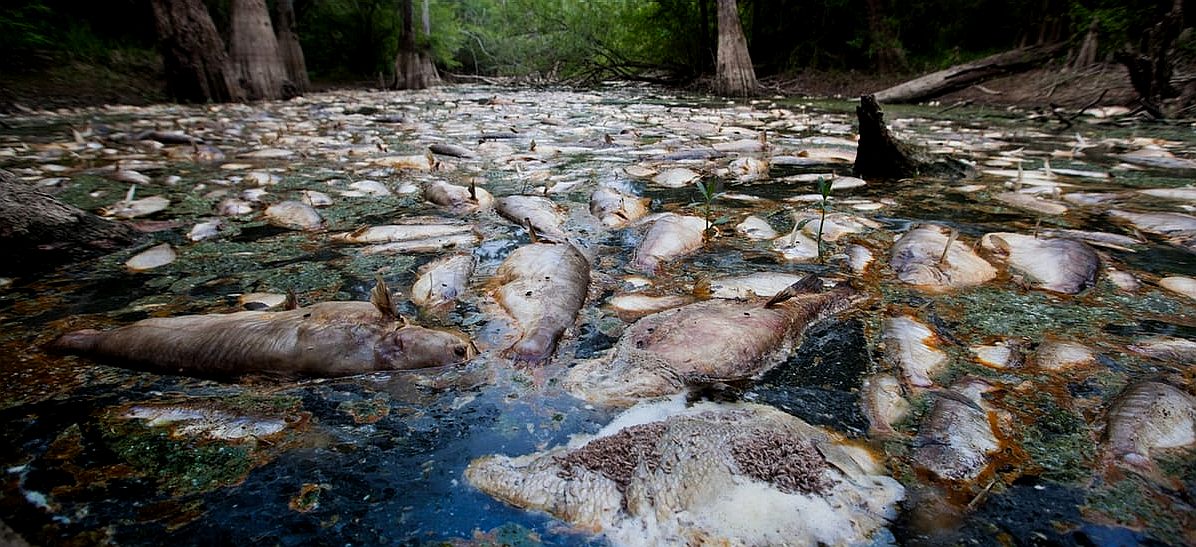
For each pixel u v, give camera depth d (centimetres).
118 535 164
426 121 1381
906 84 1823
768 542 150
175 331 257
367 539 164
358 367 244
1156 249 414
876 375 244
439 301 321
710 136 1081
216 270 378
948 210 525
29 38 1761
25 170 712
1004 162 769
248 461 195
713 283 343
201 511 174
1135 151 833
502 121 1375
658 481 166
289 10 2362
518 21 4422
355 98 2230
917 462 187
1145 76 1196
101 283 354
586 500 168
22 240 369
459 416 219
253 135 1105
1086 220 488
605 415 218
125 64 2030
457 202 548
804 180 670
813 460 173
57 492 180
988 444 192
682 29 2783
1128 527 162
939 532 159
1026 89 1603
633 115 1504
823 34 2439
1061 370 243
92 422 214
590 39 3250
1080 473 182
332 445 204
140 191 614
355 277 365
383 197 587
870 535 156
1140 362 249
